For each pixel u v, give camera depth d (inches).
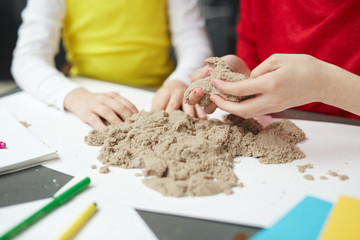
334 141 22.4
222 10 75.5
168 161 19.4
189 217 15.7
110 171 19.6
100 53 41.7
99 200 16.9
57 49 40.5
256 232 14.8
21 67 34.7
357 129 24.0
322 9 29.3
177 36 44.0
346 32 28.6
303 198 16.1
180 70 37.4
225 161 19.9
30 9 37.9
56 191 17.7
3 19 76.3
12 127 24.2
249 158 20.9
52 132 24.8
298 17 31.0
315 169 19.3
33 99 31.5
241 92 19.1
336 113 31.7
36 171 19.6
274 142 21.4
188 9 43.5
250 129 23.6
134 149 21.3
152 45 43.6
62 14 39.4
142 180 18.6
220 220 15.4
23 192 17.6
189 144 20.5
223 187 17.6
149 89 33.5
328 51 29.9
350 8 27.5
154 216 15.8
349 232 13.6
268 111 20.0
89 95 29.0
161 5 43.4
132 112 26.6
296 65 18.5
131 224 15.2
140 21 42.0
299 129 23.1
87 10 40.0
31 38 36.6
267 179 18.5
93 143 22.8
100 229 14.9
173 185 17.6
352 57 29.1
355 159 20.2
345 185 17.7
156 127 22.7
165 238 14.4
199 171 19.0
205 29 45.6
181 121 22.5
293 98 19.0
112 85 34.8
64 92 29.9
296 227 14.1
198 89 21.4
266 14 33.4
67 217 15.7
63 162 20.6
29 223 15.1
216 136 21.3
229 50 77.9
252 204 16.4
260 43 35.1
